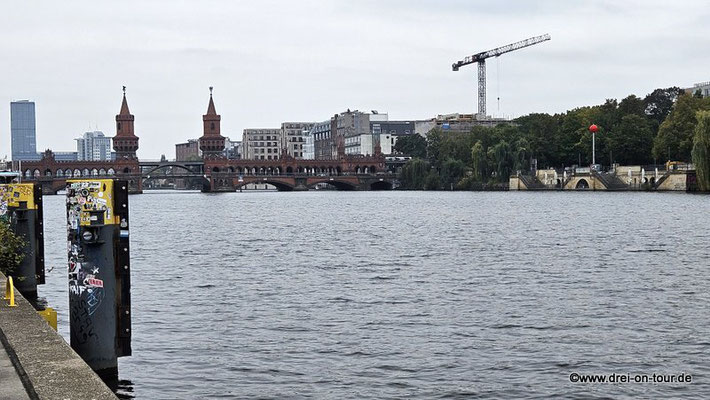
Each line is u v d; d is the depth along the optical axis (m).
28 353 14.84
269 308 35.59
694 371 24.12
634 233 78.12
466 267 51.31
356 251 64.06
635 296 38.12
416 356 26.11
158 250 67.38
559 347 27.28
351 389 22.41
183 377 23.47
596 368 24.52
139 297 39.22
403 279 45.56
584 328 30.38
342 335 29.47
